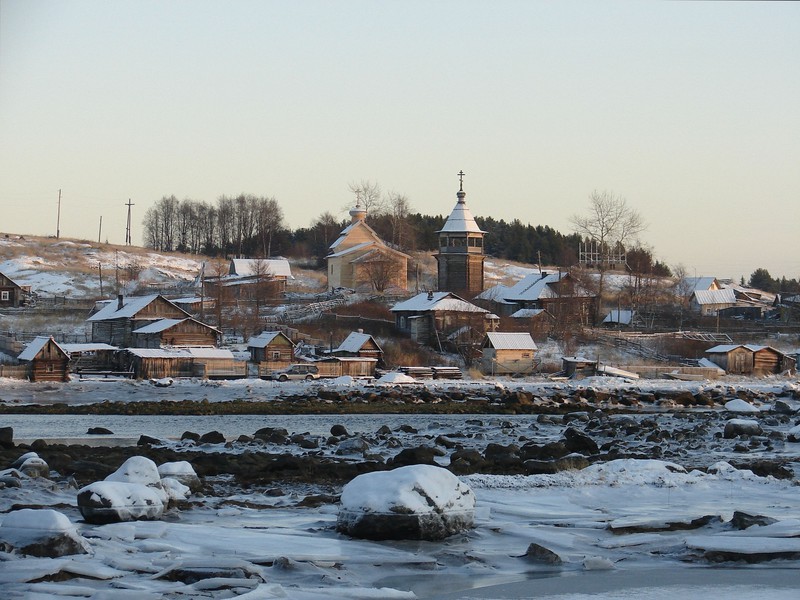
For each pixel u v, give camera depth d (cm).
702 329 14825
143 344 11650
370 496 2488
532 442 5056
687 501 3111
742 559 2345
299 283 18650
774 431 5466
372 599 1922
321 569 2127
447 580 2145
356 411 7706
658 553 2414
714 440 5231
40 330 13312
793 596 2033
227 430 6041
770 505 3050
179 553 2231
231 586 1927
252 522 2667
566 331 13038
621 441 5047
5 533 2144
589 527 2695
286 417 7162
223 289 14475
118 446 4856
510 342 11825
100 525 2512
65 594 1838
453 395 8912
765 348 12519
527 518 2819
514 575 2202
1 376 9925
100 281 17350
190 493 3050
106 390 9281
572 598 2008
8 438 4419
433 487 2527
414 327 12700
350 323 13288
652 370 11944
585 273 15738
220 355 10838
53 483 3161
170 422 6625
